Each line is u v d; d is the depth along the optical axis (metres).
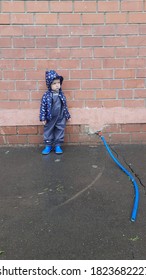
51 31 2.80
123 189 2.22
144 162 2.65
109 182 2.32
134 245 1.64
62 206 2.01
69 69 2.87
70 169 2.53
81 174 2.45
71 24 2.79
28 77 2.87
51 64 2.86
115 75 2.89
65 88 2.90
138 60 2.87
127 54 2.86
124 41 2.84
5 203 2.05
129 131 3.00
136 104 2.95
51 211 1.95
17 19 2.77
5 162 2.68
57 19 2.78
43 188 2.24
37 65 2.85
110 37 2.83
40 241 1.68
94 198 2.10
